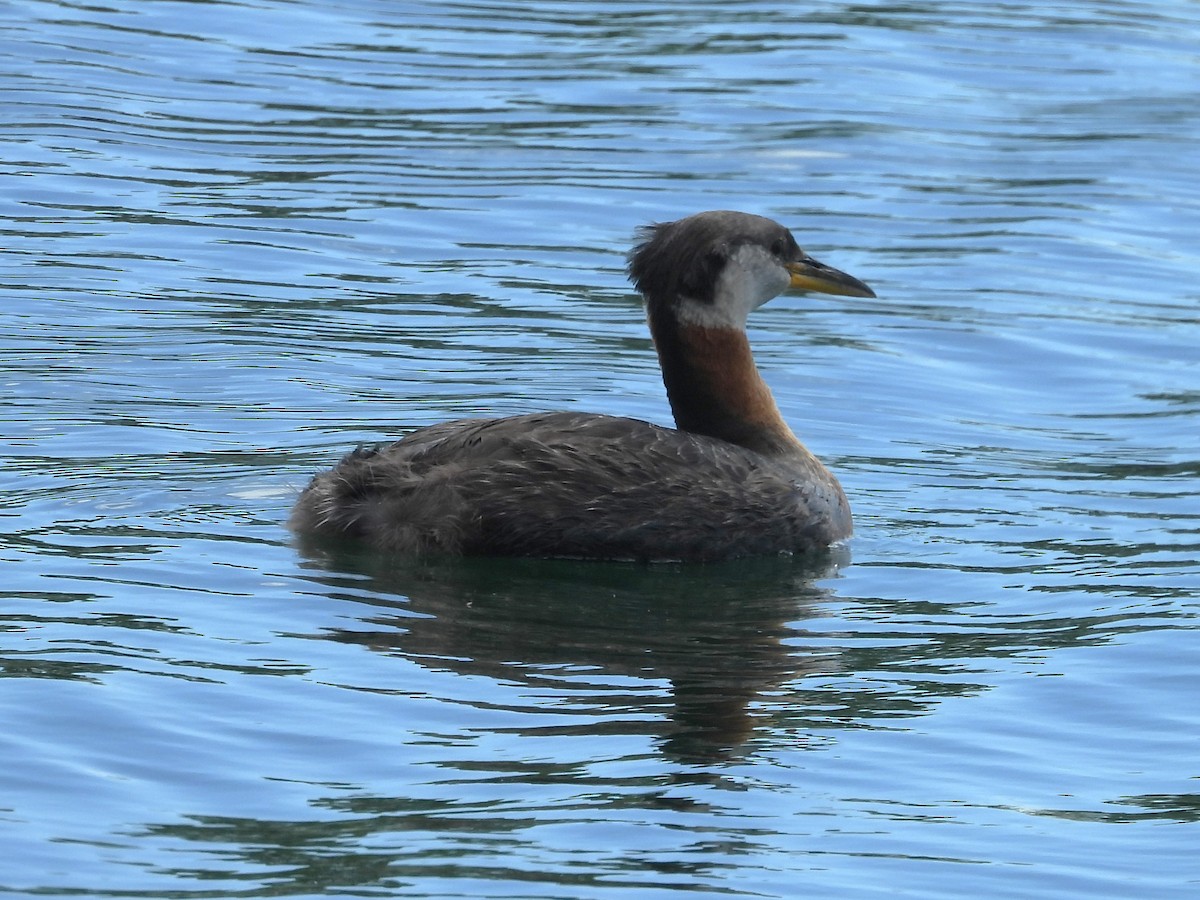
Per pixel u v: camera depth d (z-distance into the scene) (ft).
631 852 30.99
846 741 35.68
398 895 29.25
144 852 30.19
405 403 56.75
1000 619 42.57
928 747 35.58
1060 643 41.01
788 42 98.32
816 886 30.25
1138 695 38.19
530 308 66.33
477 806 32.24
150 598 40.57
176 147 79.51
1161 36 102.32
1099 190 80.94
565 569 44.80
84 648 37.45
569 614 41.68
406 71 90.94
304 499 45.70
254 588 41.65
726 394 48.98
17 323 61.21
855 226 75.77
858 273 71.56
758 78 92.48
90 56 89.40
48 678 35.83
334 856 30.35
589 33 98.68
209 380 57.52
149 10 97.19
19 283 64.80
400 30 97.45
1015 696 38.11
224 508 47.09
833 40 98.94
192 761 33.24
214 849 30.42
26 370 57.11
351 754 33.88
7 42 90.12
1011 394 61.46
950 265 72.79
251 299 65.36
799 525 46.98
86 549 43.42
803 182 79.92
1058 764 35.14
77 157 77.20
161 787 32.32
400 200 75.72
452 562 44.68
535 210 75.56
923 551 47.37
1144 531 49.06
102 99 84.07
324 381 58.13
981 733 36.32
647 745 34.96
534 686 37.35
